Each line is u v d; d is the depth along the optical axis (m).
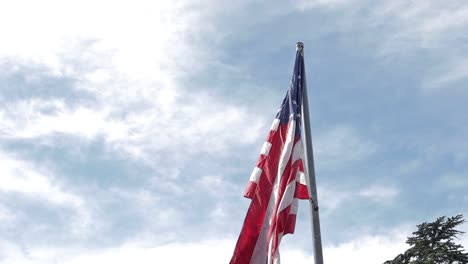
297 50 20.55
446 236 30.91
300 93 19.98
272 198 19.72
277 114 20.55
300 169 19.23
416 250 30.78
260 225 19.58
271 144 20.20
